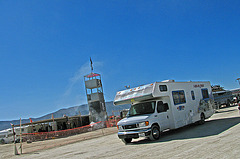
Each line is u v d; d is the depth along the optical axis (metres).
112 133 19.95
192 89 13.90
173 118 11.38
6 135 29.48
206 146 7.12
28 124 27.61
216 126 12.11
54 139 24.48
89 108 36.06
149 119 10.03
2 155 14.71
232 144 6.88
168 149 7.52
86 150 10.81
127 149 8.98
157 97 11.38
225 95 32.19
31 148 16.98
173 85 12.17
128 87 12.21
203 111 14.39
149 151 7.69
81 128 28.94
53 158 9.69
